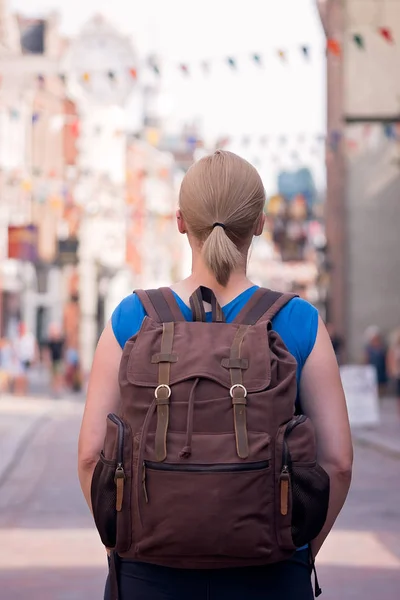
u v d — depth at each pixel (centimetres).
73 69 2156
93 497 305
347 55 3319
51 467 1788
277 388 299
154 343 307
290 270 7031
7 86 4991
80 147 5494
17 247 4206
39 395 3916
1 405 3291
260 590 302
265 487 292
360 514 1283
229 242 315
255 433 294
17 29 5091
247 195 323
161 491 290
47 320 5716
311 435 300
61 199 4722
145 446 295
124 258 6294
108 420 305
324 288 4547
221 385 298
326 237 4156
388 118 3334
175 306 321
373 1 3309
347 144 3056
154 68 1841
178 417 296
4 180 5094
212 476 288
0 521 1224
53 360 3872
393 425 2611
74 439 2283
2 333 5453
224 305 321
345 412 320
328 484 300
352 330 3734
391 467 1797
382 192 3722
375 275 3728
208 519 286
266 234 4950
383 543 1080
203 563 295
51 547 1053
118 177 5822
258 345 305
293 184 5806
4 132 5056
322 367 318
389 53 3309
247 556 290
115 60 2134
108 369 322
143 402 301
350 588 868
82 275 5906
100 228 5947
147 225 6919
